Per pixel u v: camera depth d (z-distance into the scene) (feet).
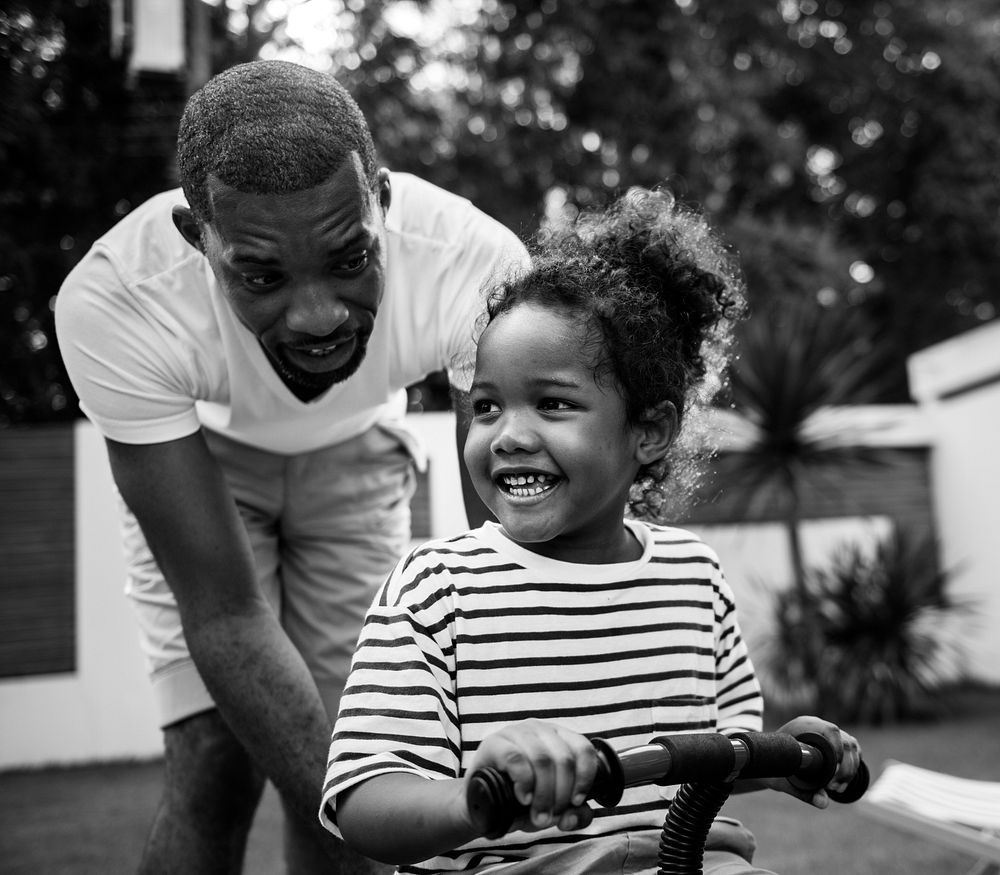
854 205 44.62
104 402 5.73
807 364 23.89
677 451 5.42
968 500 28.19
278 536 7.69
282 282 4.96
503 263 5.80
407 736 4.04
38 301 23.06
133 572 7.07
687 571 4.87
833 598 23.57
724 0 35.83
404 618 4.30
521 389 4.50
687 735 3.55
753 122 37.01
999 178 41.88
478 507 5.97
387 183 5.58
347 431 7.02
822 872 12.41
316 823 5.37
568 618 4.48
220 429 6.88
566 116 34.60
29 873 12.41
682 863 3.63
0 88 18.57
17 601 20.40
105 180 20.92
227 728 6.77
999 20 42.24
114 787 17.88
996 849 8.23
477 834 3.44
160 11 13.87
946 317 44.98
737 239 34.06
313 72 5.19
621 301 4.73
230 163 4.78
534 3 32.91
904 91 41.55
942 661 27.02
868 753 19.17
